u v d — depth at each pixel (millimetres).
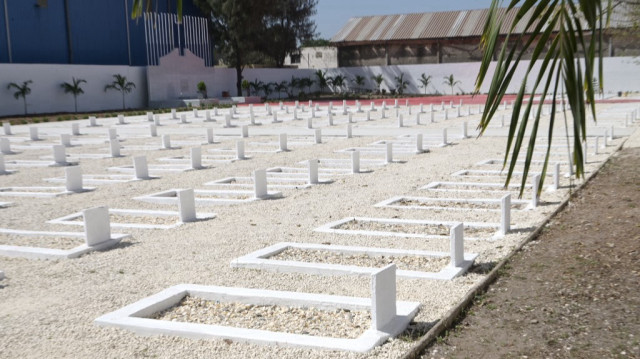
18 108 44000
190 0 62844
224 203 11305
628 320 4941
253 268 7027
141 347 4816
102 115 43906
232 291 6008
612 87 56250
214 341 4875
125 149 22250
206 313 5668
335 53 75438
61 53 50031
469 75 63812
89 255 7848
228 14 59906
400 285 6191
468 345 4637
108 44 54094
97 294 6223
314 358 4477
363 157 17922
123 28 55469
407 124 29688
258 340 4777
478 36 62875
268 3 61406
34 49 47781
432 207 10359
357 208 10508
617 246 7145
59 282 6703
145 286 6465
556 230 8188
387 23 70625
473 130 25188
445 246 7680
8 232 9328
